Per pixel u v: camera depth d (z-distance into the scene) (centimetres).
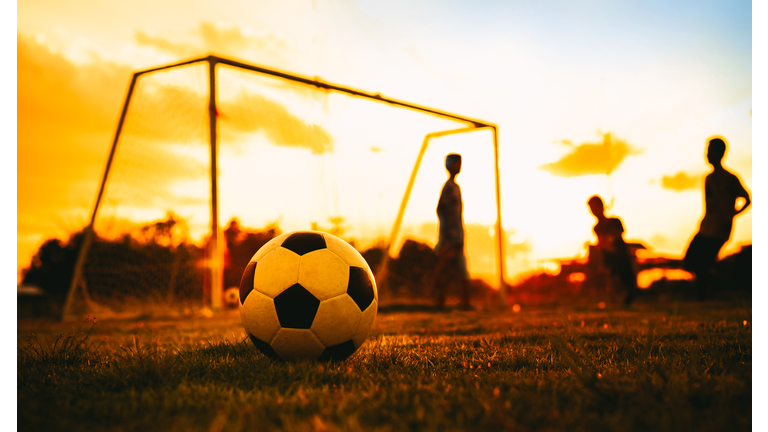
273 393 175
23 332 538
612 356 247
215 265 748
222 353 273
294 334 230
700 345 265
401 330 433
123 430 139
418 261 1070
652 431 131
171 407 156
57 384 203
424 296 1063
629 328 399
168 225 914
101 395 179
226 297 863
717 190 766
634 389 161
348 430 129
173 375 198
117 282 933
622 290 878
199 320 682
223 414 147
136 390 182
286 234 252
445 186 872
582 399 157
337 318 232
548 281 1112
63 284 1605
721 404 146
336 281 235
